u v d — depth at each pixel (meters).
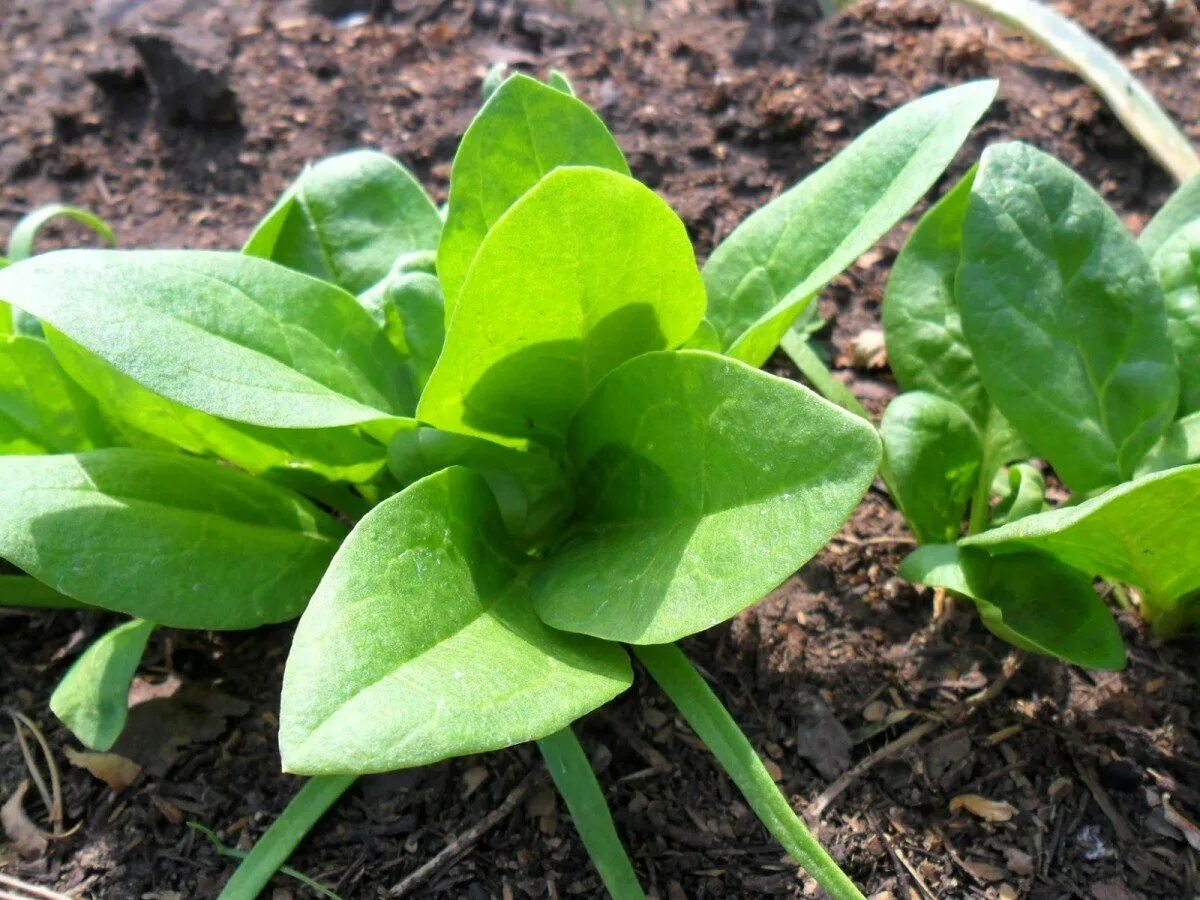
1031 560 0.23
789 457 0.18
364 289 0.27
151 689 0.26
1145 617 0.26
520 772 0.24
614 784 0.24
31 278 0.19
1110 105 0.37
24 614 0.28
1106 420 0.23
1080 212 0.24
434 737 0.16
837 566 0.28
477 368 0.21
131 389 0.23
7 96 0.43
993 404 0.26
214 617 0.22
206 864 0.23
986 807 0.24
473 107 0.41
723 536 0.18
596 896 0.23
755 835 0.23
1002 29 0.42
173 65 0.41
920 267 0.27
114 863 0.23
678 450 0.20
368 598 0.18
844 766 0.24
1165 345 0.24
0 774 0.25
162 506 0.22
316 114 0.41
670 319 0.22
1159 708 0.25
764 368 0.33
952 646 0.26
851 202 0.23
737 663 0.26
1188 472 0.17
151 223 0.38
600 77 0.41
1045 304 0.23
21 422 0.25
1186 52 0.40
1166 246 0.25
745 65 0.41
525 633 0.20
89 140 0.41
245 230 0.38
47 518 0.21
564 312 0.20
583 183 0.18
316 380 0.22
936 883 0.23
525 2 0.45
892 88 0.39
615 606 0.19
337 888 0.23
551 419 0.23
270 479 0.26
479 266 0.19
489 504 0.23
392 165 0.28
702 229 0.36
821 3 0.43
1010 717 0.25
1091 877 0.23
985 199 0.23
